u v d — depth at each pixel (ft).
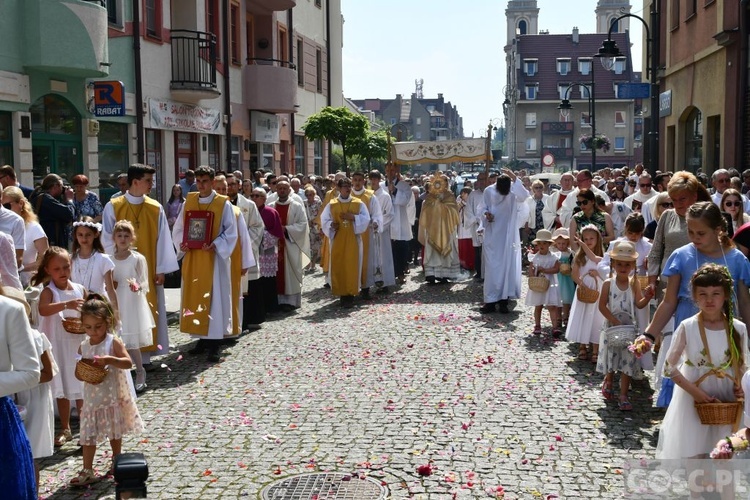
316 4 123.24
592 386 27.96
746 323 19.25
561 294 35.70
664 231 24.16
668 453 16.98
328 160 133.80
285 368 31.24
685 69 80.48
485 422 24.08
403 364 31.42
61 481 20.29
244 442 22.71
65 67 51.62
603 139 266.77
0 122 49.26
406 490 19.07
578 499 18.35
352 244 46.14
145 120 65.92
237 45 88.89
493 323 39.93
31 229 27.53
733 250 19.54
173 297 49.37
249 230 39.73
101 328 20.45
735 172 47.03
